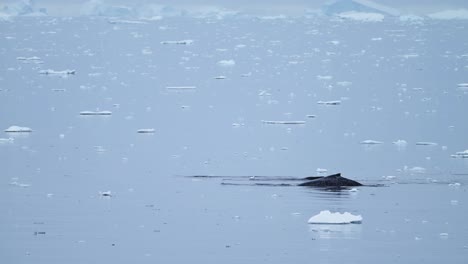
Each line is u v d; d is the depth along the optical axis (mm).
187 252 83625
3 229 92125
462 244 86062
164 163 137875
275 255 82500
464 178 123438
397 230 91438
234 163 138250
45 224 94312
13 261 80688
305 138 167125
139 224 94562
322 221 94750
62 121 191375
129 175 126312
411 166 135375
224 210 101375
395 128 179250
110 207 103188
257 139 165625
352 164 137500
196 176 125812
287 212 100000
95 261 80812
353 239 88062
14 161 138875
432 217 97438
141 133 173875
